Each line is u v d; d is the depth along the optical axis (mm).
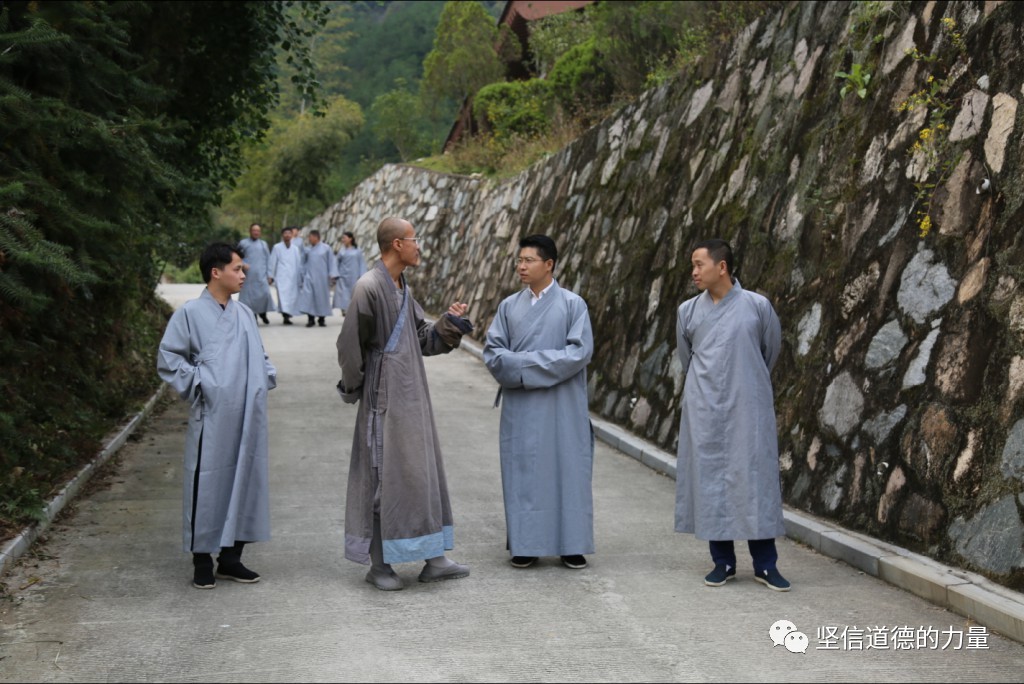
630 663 3953
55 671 3863
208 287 5117
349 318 4871
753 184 8516
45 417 7301
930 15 6910
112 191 6598
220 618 4496
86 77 6418
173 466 7664
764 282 7750
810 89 8211
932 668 3920
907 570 4941
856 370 6254
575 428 5395
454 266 19703
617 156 12125
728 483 4969
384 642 4188
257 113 12688
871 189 6836
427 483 4980
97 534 5844
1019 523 4641
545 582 5098
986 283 5457
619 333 10125
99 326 8633
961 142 6055
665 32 13430
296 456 8055
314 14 11859
